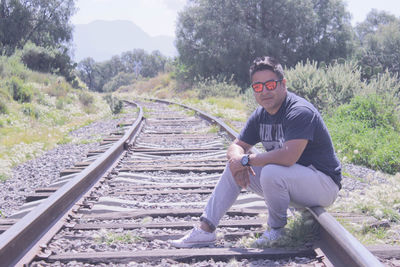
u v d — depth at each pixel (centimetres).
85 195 406
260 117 302
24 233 262
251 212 360
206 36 3381
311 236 273
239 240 292
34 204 397
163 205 392
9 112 1226
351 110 948
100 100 2344
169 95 3459
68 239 297
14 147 783
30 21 3641
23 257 249
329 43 3578
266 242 273
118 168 570
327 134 282
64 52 3350
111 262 254
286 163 265
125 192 435
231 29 3250
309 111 269
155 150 728
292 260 254
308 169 274
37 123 1230
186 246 281
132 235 300
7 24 3400
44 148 834
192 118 1324
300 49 3581
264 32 3494
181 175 541
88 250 277
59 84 2131
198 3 3553
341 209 378
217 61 3434
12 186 518
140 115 1288
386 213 349
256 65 275
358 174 568
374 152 679
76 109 1755
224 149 720
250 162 276
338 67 1268
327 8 3669
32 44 3094
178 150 724
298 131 263
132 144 760
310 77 1206
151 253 259
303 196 279
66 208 359
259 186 299
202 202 400
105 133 1058
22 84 1595
